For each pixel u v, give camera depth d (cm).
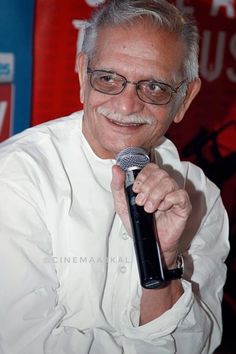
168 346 178
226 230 223
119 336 184
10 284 164
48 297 170
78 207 184
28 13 335
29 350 164
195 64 182
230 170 418
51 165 184
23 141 187
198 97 400
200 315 187
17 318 164
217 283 210
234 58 400
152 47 167
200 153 411
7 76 338
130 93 169
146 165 161
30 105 350
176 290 182
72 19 346
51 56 347
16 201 170
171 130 400
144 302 180
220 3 384
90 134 187
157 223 171
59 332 169
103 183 190
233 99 409
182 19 175
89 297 182
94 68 171
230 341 409
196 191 218
